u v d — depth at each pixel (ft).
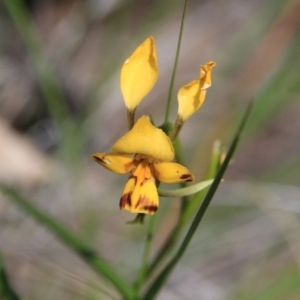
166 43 2.50
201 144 2.10
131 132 1.31
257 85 2.35
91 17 2.46
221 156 1.42
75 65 2.38
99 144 2.21
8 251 1.73
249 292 1.79
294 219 1.90
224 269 1.87
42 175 2.01
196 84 1.32
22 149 2.05
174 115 2.32
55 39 2.45
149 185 1.33
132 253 1.86
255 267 1.86
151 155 1.32
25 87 2.23
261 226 1.93
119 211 1.98
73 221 1.88
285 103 2.06
